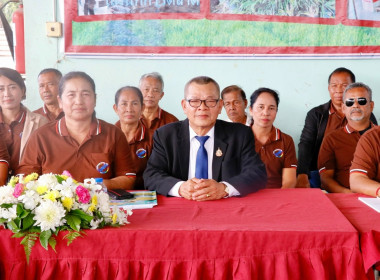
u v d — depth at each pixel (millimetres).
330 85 2838
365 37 2824
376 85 2865
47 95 2879
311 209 1605
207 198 1756
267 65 2861
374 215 1548
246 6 2805
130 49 2855
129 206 1658
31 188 1397
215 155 2021
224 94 2871
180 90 2887
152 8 2820
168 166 2037
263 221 1460
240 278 1344
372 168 2014
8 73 2793
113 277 1375
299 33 2826
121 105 2830
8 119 2811
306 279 1354
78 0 2820
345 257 1345
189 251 1359
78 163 2467
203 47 2848
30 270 1370
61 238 1364
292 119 2912
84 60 2869
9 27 3010
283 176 2727
